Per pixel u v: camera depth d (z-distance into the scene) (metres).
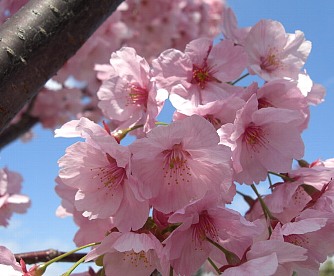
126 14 0.56
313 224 0.16
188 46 0.19
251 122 0.18
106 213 0.16
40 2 0.17
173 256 0.15
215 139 0.15
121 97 0.19
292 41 0.20
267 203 0.18
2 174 0.33
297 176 0.18
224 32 0.20
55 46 0.16
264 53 0.20
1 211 0.33
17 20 0.16
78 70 0.46
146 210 0.15
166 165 0.15
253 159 0.18
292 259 0.15
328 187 0.18
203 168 0.15
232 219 0.15
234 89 0.19
